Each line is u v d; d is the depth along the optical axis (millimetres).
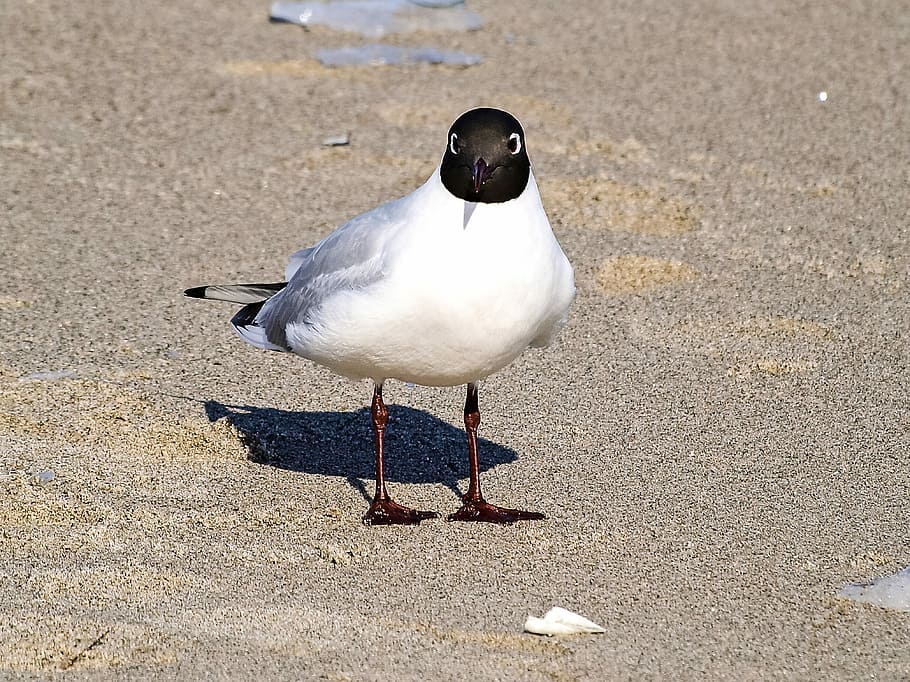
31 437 11102
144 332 13430
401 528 10023
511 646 8422
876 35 24000
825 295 14664
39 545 9531
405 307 9258
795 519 10242
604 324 13867
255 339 10734
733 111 20391
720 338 13625
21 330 13297
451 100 20438
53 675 8008
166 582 9109
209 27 23484
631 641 8523
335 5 24531
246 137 18984
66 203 16719
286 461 11133
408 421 11914
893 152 18938
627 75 21828
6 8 23562
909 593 9164
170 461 10938
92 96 20188
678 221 16562
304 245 15773
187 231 16047
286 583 9156
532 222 9289
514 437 11625
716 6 25609
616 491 10672
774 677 8180
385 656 8250
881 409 12203
